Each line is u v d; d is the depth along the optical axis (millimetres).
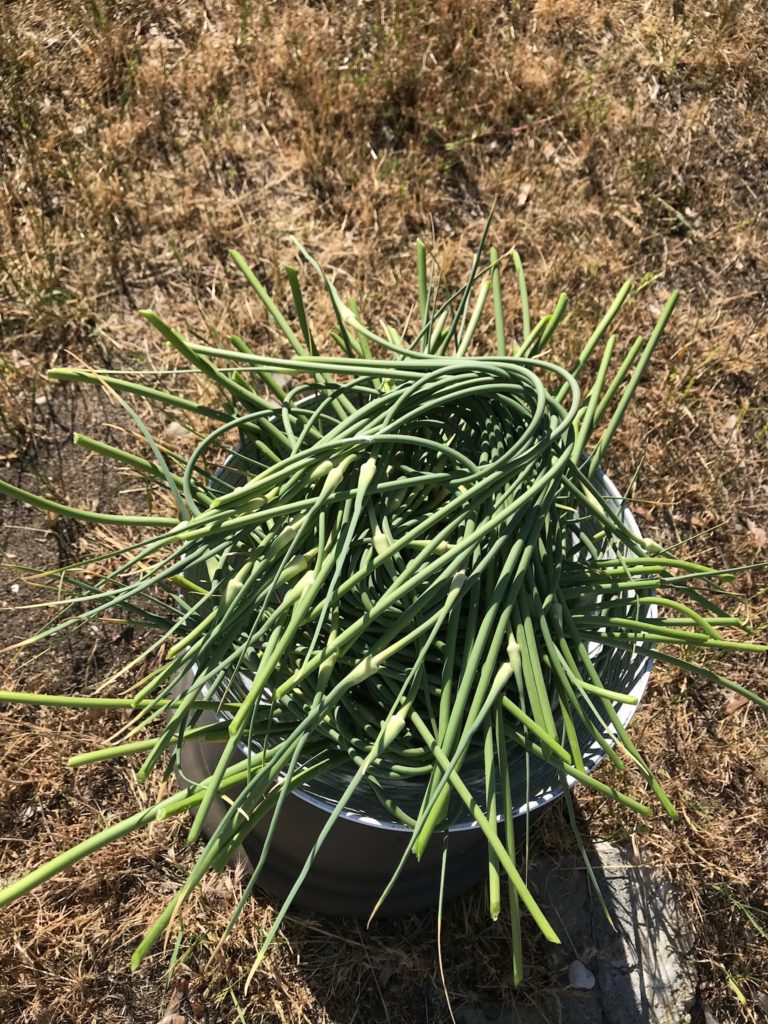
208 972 769
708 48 1268
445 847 498
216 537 537
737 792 905
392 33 1199
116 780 835
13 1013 749
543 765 591
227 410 619
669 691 928
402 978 792
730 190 1206
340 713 556
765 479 1056
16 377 961
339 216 1106
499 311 686
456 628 532
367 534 553
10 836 806
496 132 1188
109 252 1035
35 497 499
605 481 680
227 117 1129
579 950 813
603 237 1144
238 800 447
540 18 1258
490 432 606
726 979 828
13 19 1135
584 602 612
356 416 537
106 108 1115
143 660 872
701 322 1114
